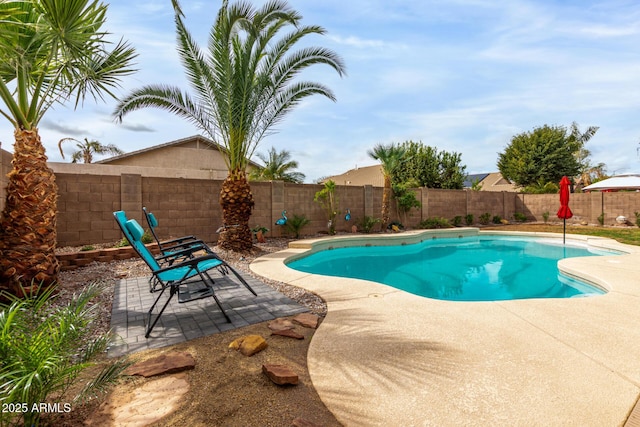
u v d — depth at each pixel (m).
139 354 2.78
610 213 16.75
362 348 2.83
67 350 2.00
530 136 27.78
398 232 14.10
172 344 2.98
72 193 7.93
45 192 4.36
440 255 10.30
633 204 16.06
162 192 9.25
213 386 2.27
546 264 8.90
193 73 7.77
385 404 2.04
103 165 15.63
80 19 3.90
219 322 3.55
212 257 3.62
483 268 8.42
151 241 8.18
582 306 4.04
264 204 11.53
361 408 2.00
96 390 1.98
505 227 16.78
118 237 8.52
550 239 12.98
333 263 9.02
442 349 2.80
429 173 23.17
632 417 1.89
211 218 10.02
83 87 5.04
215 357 2.72
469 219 17.97
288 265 8.02
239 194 8.41
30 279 4.17
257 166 20.72
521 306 4.04
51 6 3.56
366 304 4.13
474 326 3.35
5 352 1.62
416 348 2.82
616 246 9.55
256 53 8.03
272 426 1.86
